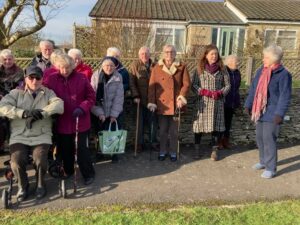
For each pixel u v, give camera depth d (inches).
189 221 147.8
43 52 212.8
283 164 221.3
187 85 213.2
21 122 170.7
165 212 155.8
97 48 475.5
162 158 223.3
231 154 237.9
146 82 225.3
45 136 172.7
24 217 149.4
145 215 152.3
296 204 165.8
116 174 199.9
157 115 232.8
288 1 994.7
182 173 203.3
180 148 248.5
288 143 266.4
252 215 154.2
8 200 157.4
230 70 235.5
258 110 196.2
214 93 213.6
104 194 174.1
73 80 181.2
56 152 191.6
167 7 888.9
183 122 253.6
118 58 219.8
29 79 167.8
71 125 181.2
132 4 866.8
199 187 184.9
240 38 819.4
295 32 826.2
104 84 204.1
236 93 238.4
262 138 203.8
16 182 185.0
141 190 179.5
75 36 486.6
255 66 369.7
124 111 241.0
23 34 467.5
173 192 178.1
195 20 797.2
